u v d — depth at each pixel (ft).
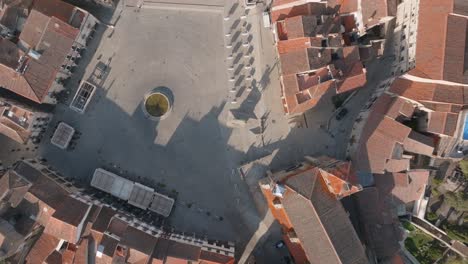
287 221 200.95
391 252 201.87
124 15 215.31
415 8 184.55
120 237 192.34
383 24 203.51
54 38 193.77
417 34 181.16
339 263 181.27
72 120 220.43
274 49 211.41
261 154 216.54
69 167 222.48
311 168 187.83
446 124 188.75
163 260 189.37
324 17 189.98
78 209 194.49
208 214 220.84
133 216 208.85
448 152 197.77
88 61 217.15
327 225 181.78
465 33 177.88
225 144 217.97
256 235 218.79
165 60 216.13
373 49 200.44
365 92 212.02
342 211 185.88
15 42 198.90
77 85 218.79
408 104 191.01
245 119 214.48
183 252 192.34
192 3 213.25
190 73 215.72
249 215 218.79
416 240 214.28
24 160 207.62
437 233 208.95
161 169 220.84
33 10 191.01
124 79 217.97
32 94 196.34
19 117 200.95
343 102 210.79
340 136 213.87
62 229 191.31
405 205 211.20
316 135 214.69
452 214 211.82
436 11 177.37
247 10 211.20
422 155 208.95
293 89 192.24
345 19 195.52
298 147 215.51
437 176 209.87
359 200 203.00
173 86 216.95
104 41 216.13
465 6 175.11
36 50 194.49
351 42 197.77
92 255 196.95
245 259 219.00
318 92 190.39
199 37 214.48
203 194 220.43
